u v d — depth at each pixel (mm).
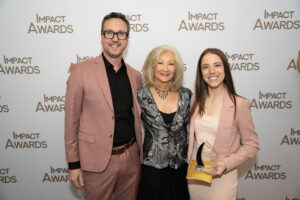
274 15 1799
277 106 1914
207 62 1271
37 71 1850
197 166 1250
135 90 1455
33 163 1994
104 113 1336
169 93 1485
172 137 1371
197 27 1809
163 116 1383
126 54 1841
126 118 1435
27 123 1927
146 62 1481
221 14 1795
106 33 1335
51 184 2035
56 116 1925
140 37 1816
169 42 1823
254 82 1884
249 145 1250
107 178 1431
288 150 1978
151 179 1381
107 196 1468
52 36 1805
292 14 1795
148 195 1399
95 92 1315
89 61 1397
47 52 1822
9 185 2016
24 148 1968
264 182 2045
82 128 1380
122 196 1569
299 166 1997
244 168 2043
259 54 1843
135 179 1519
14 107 1898
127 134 1437
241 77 1877
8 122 1920
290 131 1948
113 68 1403
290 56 1843
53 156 1990
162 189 1395
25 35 1800
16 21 1782
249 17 1801
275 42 1829
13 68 1842
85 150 1374
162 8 1785
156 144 1370
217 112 1315
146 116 1399
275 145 1974
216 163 1237
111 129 1349
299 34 1817
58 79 1861
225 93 1301
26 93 1881
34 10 1772
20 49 1814
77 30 1796
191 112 1415
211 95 1373
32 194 2041
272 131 1954
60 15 1778
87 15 1779
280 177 2023
